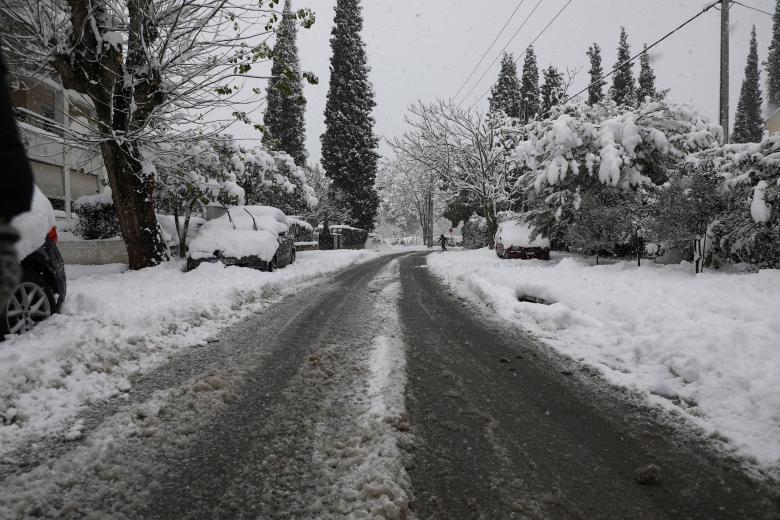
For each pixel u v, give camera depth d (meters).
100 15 9.70
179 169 11.85
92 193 18.47
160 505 2.21
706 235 10.16
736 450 2.83
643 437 3.04
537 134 16.11
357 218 42.00
